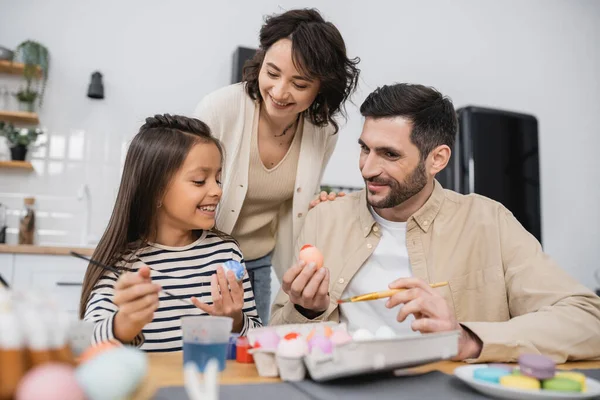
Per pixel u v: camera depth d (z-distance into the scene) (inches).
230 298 39.7
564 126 142.7
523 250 47.5
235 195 59.0
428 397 26.1
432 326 33.4
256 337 31.7
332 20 125.9
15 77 108.0
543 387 26.6
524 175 117.3
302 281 39.0
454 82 134.2
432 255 49.5
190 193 46.3
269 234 65.9
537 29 143.5
